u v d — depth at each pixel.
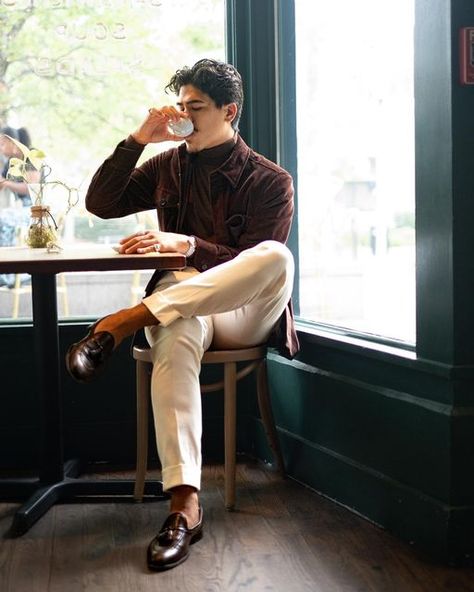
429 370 2.14
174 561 2.10
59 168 3.11
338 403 2.59
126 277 3.19
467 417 2.07
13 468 3.13
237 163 2.64
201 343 2.33
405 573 2.04
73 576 2.06
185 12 3.17
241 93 2.65
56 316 2.63
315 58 2.97
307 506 2.56
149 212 3.18
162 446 2.23
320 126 2.94
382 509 2.36
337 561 2.12
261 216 2.61
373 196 2.58
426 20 2.11
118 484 2.64
